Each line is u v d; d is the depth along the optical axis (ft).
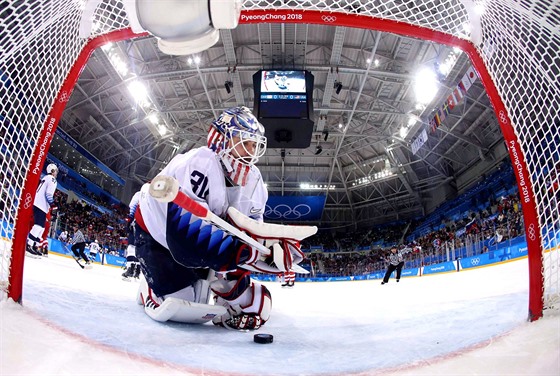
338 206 107.55
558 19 4.58
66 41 5.86
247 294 6.80
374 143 77.25
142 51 51.13
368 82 59.93
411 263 61.93
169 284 6.42
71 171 68.80
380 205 104.32
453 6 5.93
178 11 3.19
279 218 97.04
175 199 4.52
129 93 57.26
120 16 6.03
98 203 74.38
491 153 70.18
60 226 48.21
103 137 72.69
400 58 53.06
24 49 5.08
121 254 61.57
